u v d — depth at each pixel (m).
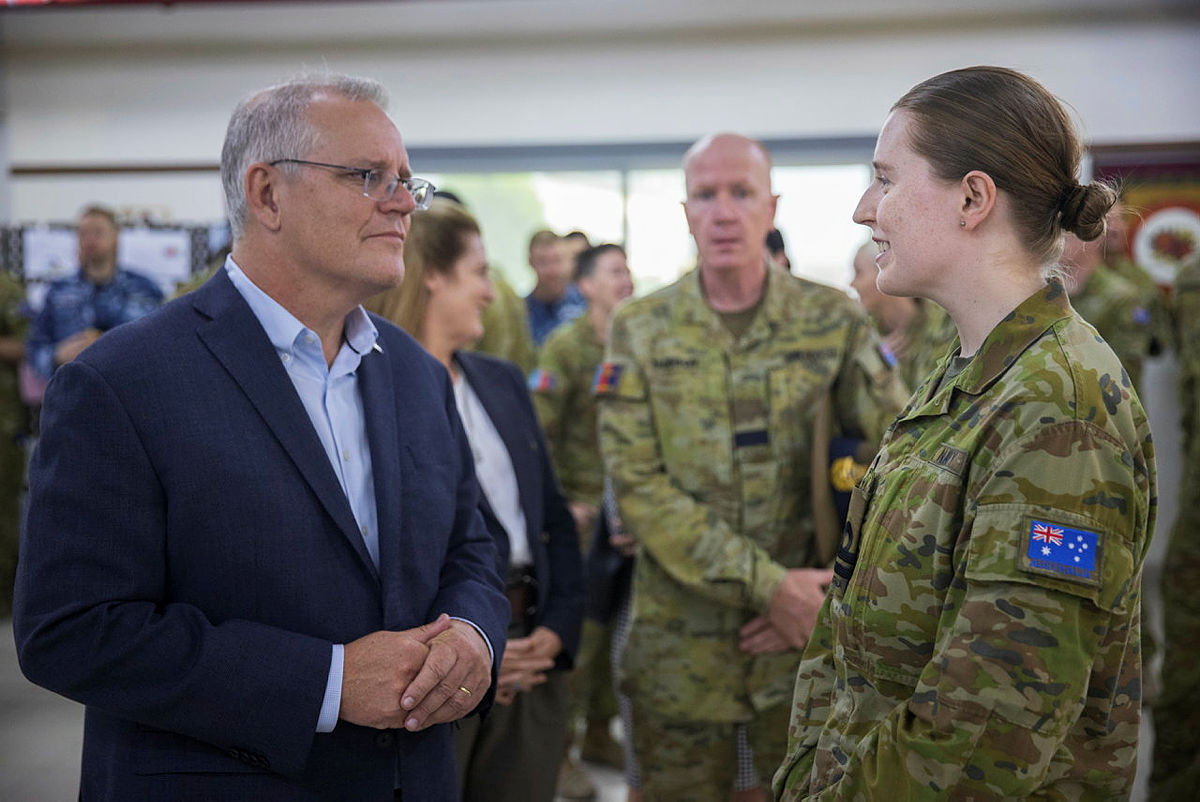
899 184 1.13
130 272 5.29
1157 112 5.49
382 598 1.37
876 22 5.61
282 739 1.23
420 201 1.45
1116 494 0.99
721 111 5.79
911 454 1.14
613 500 2.51
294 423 1.34
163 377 1.28
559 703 2.05
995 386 1.06
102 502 1.22
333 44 5.92
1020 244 1.10
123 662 1.19
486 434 2.03
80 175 6.05
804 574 2.01
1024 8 5.49
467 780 1.98
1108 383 1.02
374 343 1.51
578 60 5.84
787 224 6.05
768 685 2.09
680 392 2.15
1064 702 0.96
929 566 1.06
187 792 1.24
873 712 1.11
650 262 6.19
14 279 5.37
